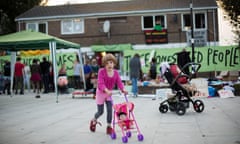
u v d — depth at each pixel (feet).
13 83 59.62
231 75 55.42
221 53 64.49
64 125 24.68
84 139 19.42
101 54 83.56
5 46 52.06
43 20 89.25
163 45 83.20
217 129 21.02
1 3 114.93
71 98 48.98
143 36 84.28
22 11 119.24
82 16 86.74
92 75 51.29
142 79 59.47
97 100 21.12
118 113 19.35
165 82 54.08
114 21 85.71
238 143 16.98
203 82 43.32
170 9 82.74
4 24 120.88
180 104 27.91
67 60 73.56
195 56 65.26
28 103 41.93
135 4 90.38
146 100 42.65
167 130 21.31
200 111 29.14
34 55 72.74
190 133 20.06
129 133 19.44
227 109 30.60
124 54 68.85
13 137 20.56
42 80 62.39
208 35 82.48
